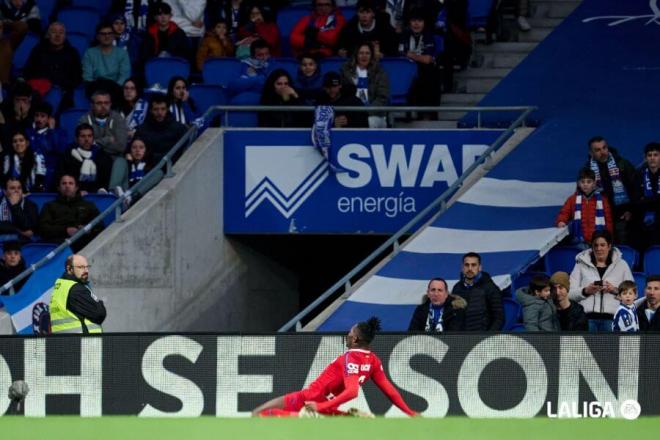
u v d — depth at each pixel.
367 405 33.44
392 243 44.62
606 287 39.41
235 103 50.19
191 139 47.91
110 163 46.81
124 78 52.59
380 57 49.84
